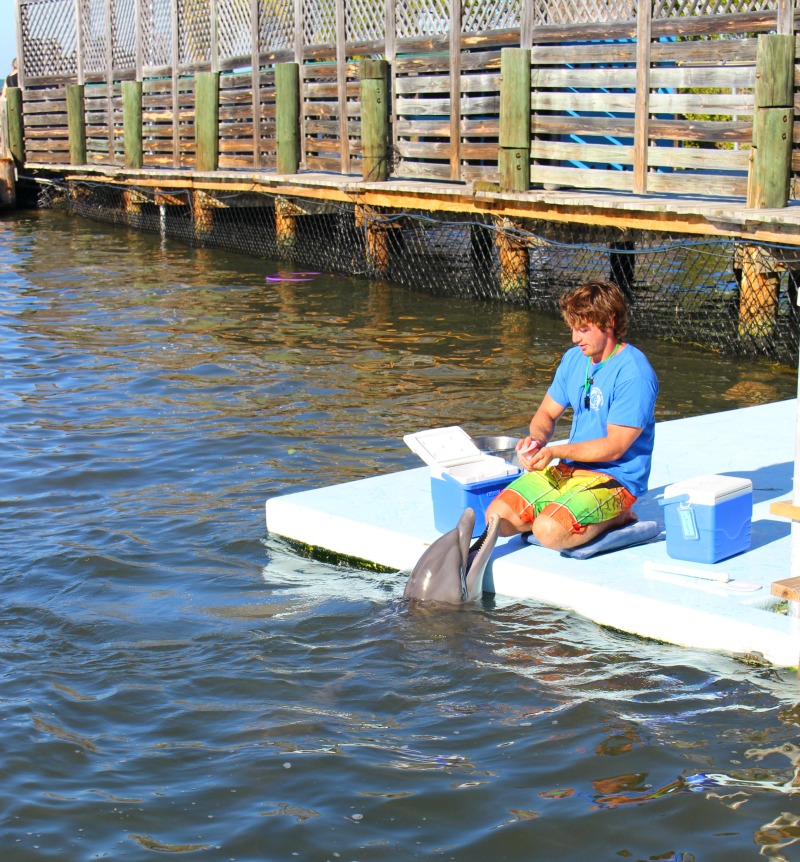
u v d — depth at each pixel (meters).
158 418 10.73
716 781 4.67
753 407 9.31
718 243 12.66
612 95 14.07
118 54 25.80
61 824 4.52
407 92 17.33
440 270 18.53
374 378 12.05
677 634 5.81
